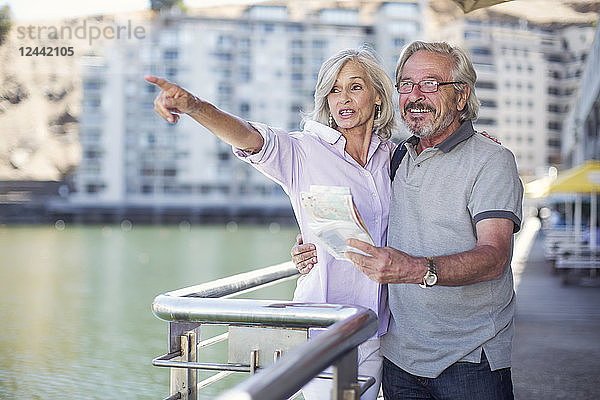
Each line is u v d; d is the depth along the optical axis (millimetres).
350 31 75750
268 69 89688
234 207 83875
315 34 89125
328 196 1807
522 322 9695
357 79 2320
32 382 8703
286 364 1197
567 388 5934
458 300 2184
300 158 2289
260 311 1645
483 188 2107
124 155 86250
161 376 9070
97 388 8375
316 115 2424
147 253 35656
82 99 83125
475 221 2109
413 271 1842
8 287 20750
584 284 14320
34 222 78812
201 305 1709
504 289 2209
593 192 15938
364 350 2369
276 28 89375
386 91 2371
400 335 2266
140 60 83625
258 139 2160
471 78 2264
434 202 2182
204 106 1938
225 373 2109
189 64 87312
